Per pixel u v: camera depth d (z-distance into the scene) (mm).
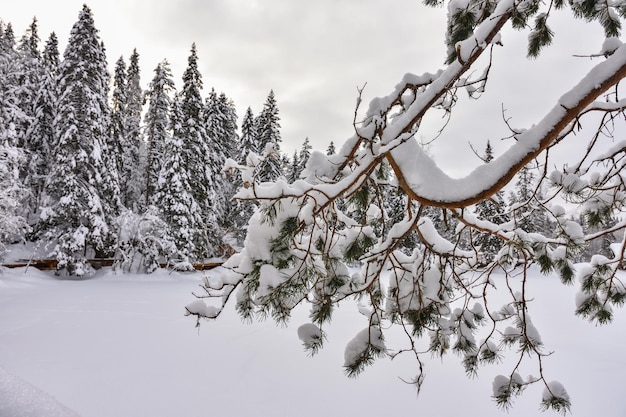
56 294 15508
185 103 25219
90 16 22219
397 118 2084
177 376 7520
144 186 32750
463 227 2902
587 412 6566
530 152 1476
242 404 6547
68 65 21359
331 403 6703
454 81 1813
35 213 26016
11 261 22656
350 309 13711
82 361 8086
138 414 6059
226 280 2045
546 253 2828
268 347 9383
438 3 2740
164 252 23547
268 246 1990
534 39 2963
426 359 8867
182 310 13094
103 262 24250
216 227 28797
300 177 2254
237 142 38188
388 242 2289
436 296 2438
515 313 2820
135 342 9469
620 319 13391
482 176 1528
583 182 2520
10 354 8305
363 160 1893
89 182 21594
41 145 26406
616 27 2809
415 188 1649
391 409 6566
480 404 6809
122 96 29891
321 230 2434
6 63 20797
